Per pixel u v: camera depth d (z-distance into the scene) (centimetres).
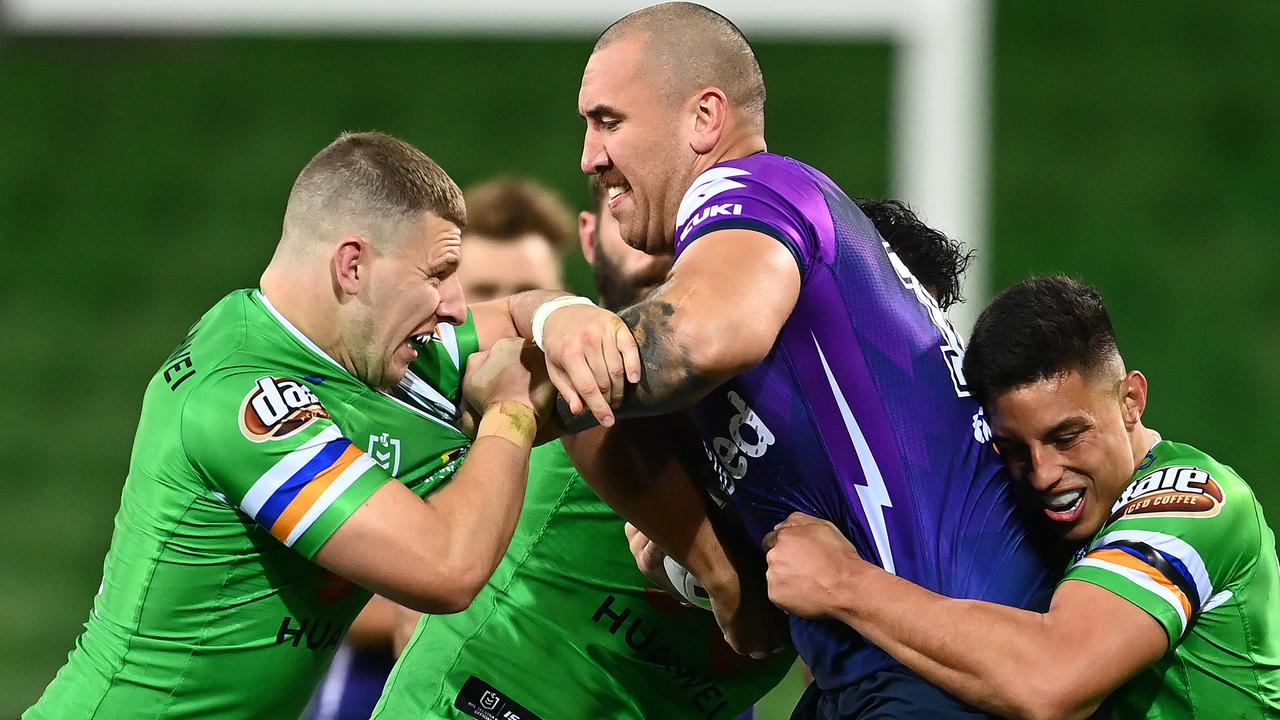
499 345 1061
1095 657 931
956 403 1005
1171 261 4075
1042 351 974
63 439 3619
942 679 945
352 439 1044
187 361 1023
